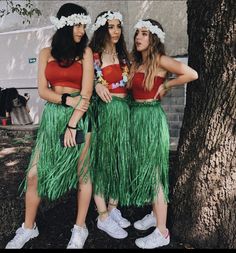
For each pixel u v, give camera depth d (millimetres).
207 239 2850
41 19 6707
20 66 6910
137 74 2836
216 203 2777
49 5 6598
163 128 2848
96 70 2871
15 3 6812
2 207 3570
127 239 3027
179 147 3025
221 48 2658
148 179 2848
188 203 2924
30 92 6879
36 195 2867
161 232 2904
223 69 2670
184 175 2949
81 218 2920
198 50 2814
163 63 2756
